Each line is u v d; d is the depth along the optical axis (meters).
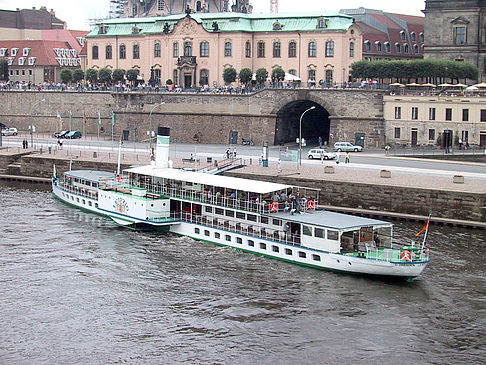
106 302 63.09
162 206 85.44
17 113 173.00
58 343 55.56
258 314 60.75
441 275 69.06
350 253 70.44
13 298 63.69
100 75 169.25
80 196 97.69
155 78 167.75
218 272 70.88
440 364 52.53
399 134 131.75
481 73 153.62
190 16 163.50
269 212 76.56
